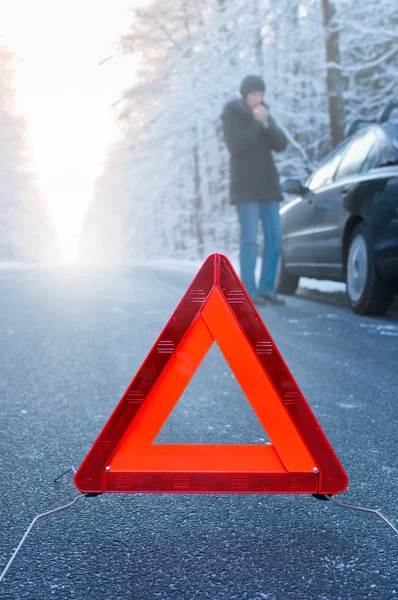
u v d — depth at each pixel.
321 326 4.81
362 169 5.38
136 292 8.33
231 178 6.25
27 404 2.65
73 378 3.14
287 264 7.19
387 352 3.78
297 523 1.51
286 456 1.41
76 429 2.29
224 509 1.59
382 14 12.23
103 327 4.94
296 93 13.65
